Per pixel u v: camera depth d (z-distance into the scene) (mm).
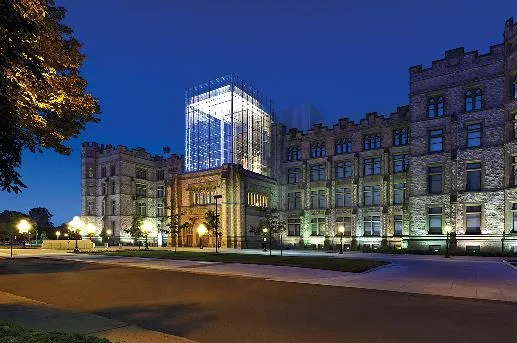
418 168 47750
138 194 81438
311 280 19938
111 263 31344
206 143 65250
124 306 13461
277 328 10375
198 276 22547
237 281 20141
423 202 46875
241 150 63062
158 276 22609
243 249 53531
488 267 26625
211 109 65312
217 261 31391
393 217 54719
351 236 58000
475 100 44781
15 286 18750
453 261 32188
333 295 15656
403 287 17312
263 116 68688
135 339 8680
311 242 62406
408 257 37344
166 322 11039
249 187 59750
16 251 51281
